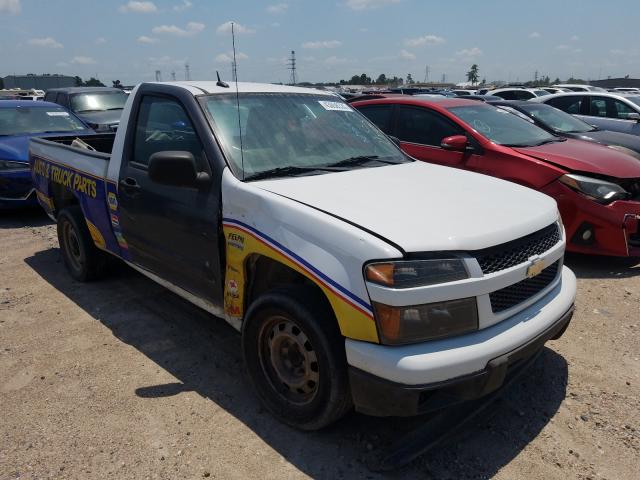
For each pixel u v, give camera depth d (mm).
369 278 2359
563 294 2973
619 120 9898
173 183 3094
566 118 8336
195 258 3363
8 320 4305
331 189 3000
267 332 2953
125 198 3938
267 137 3477
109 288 4961
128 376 3455
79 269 5078
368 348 2383
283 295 2734
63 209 5012
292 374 2881
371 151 3902
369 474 2576
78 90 13648
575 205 5145
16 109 8578
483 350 2396
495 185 3389
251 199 2908
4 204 7438
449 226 2559
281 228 2732
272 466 2641
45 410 3102
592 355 3705
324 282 2506
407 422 2936
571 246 5262
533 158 5469
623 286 4941
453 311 2391
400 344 2354
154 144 3754
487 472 2596
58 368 3562
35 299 4730
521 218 2799
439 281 2359
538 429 2920
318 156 3562
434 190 3127
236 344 3883
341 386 2580
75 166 4688
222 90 3654
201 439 2840
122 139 4070
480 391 2438
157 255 3752
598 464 2656
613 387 3320
